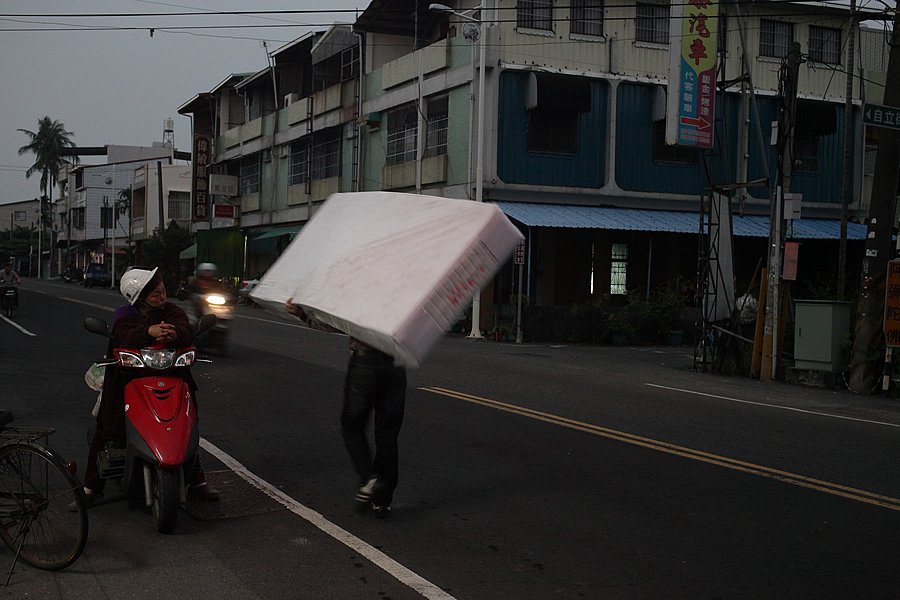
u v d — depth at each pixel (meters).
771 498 6.39
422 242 5.34
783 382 15.12
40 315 24.20
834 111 28.62
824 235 26.45
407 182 28.78
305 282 5.68
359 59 32.88
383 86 30.55
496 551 5.11
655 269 28.36
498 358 16.73
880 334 13.81
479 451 7.80
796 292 28.88
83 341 16.72
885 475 7.22
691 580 4.69
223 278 43.81
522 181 25.38
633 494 6.42
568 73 25.67
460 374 13.40
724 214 17.20
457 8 27.88
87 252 84.75
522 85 25.34
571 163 25.95
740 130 27.42
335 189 34.56
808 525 5.73
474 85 25.25
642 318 23.31
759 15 26.86
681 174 27.34
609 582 4.63
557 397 11.17
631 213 25.78
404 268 5.23
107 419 5.57
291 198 39.00
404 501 6.18
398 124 30.08
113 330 5.54
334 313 5.25
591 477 6.91
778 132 15.73
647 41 26.81
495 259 5.34
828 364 14.36
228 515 5.75
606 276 27.86
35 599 4.29
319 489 6.45
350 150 33.66
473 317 23.25
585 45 26.02
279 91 42.00
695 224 25.30
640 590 4.53
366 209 5.91
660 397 11.69
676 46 17.89
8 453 4.89
